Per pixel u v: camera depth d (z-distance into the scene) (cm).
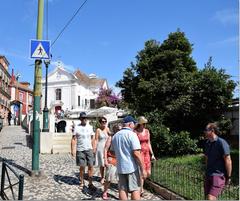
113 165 909
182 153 1541
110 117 3459
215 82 1678
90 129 1046
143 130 959
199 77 1750
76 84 7175
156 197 955
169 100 1844
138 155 690
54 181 1116
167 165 1050
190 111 1705
